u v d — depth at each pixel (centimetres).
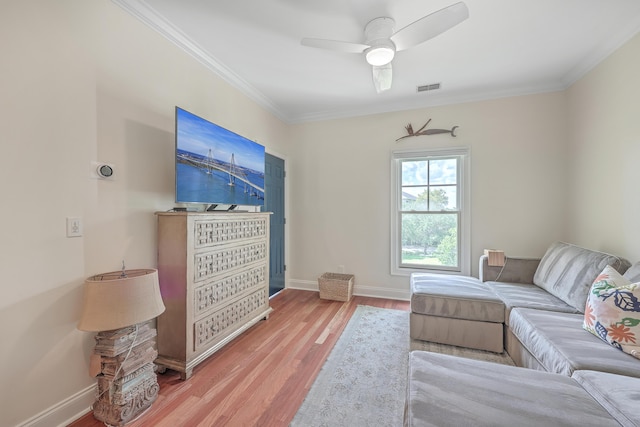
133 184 189
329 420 151
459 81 299
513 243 319
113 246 176
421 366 127
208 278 205
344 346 234
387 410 159
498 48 238
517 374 121
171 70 219
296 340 245
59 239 148
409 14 194
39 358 141
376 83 242
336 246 392
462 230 338
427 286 259
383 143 369
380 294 372
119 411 145
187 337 187
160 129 209
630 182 212
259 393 173
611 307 151
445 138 343
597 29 211
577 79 279
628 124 214
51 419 144
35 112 139
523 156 315
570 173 292
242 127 308
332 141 392
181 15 198
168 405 162
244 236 249
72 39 154
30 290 138
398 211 368
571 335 158
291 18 201
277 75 288
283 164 402
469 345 232
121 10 181
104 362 149
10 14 130
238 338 248
